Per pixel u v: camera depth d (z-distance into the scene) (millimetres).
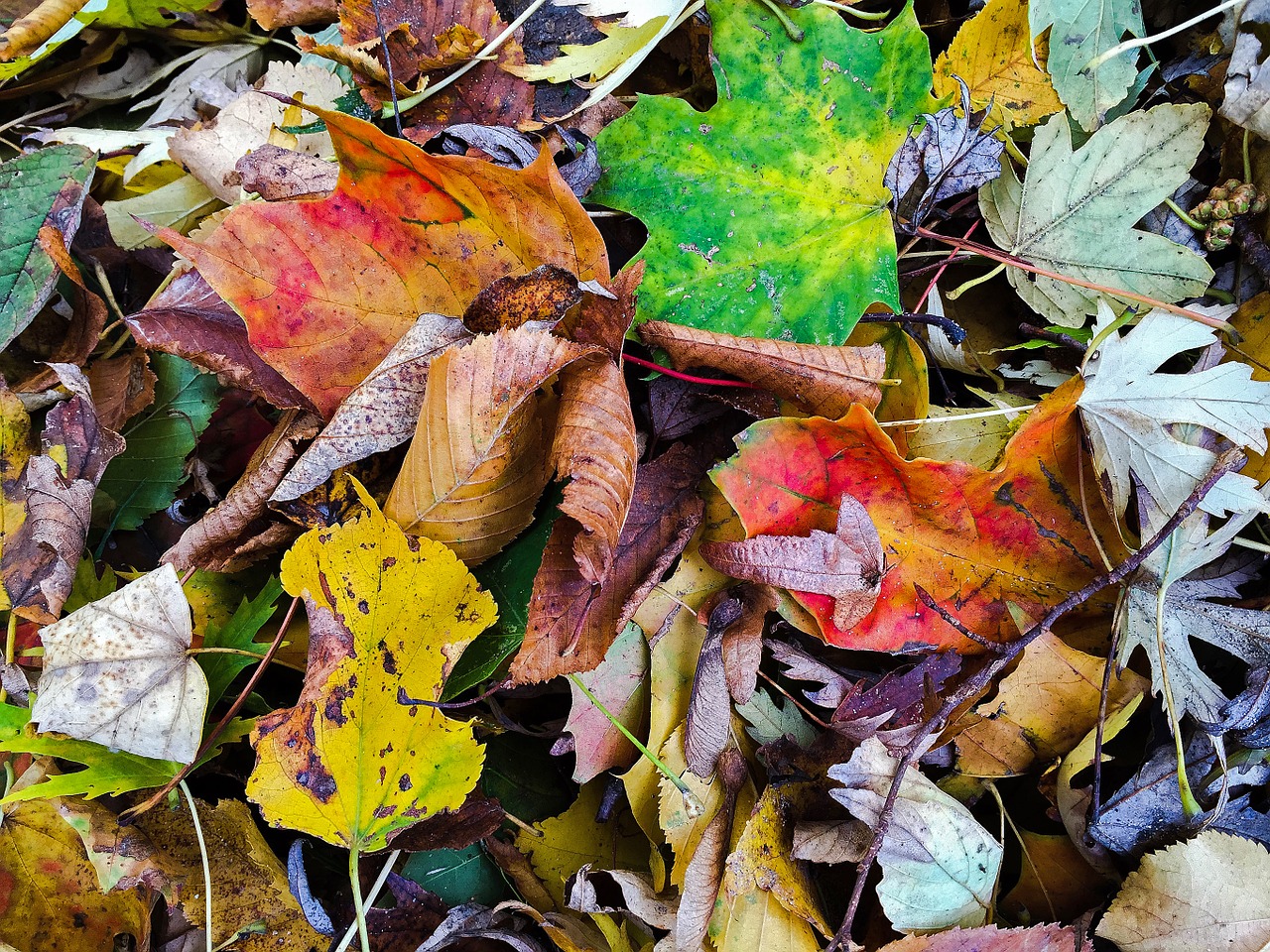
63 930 483
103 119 556
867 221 489
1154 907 465
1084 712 479
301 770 451
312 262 456
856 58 484
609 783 495
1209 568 490
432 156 438
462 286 469
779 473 466
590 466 439
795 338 483
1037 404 480
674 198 485
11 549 479
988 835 471
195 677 460
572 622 457
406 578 449
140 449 510
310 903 469
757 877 466
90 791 452
